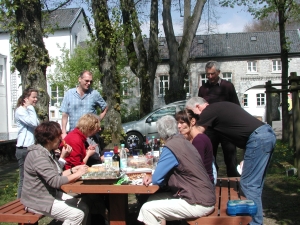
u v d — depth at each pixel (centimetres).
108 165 467
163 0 1700
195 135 440
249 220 378
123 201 447
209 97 625
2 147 1434
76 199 431
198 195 385
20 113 620
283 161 987
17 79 3741
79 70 2444
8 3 736
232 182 548
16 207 447
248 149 435
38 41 771
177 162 389
